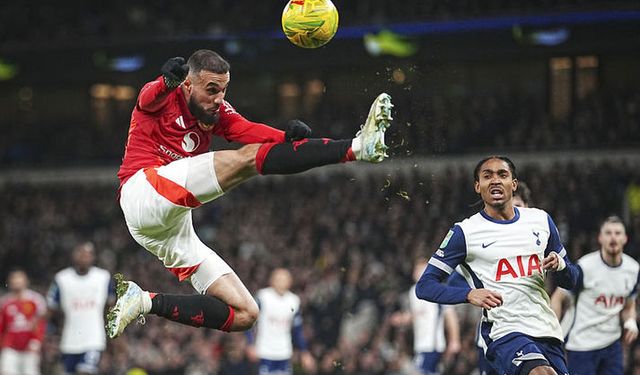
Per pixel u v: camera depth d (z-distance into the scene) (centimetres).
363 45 2383
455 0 2280
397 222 1912
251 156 507
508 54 2273
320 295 1700
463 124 2231
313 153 490
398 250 1805
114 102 2964
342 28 2316
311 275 1816
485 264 609
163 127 545
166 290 1964
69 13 2764
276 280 1312
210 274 581
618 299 811
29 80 2855
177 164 527
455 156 2117
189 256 575
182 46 2544
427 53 2312
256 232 2123
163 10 2673
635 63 2227
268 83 2731
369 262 1803
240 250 2059
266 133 557
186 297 571
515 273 605
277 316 1305
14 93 3058
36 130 2895
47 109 3033
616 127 2102
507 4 2225
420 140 1827
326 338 1612
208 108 545
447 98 2284
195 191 520
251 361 1482
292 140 502
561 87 2298
